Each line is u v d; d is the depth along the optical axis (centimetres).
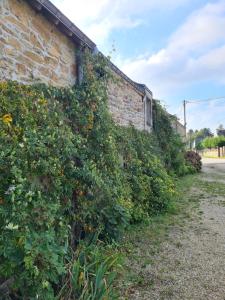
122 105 842
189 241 512
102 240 451
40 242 277
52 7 425
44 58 442
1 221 278
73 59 533
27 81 401
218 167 2138
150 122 1211
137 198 650
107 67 595
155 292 347
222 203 816
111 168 524
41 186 342
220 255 449
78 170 413
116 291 345
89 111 494
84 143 475
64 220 381
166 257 445
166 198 736
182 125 2519
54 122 408
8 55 364
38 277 266
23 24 394
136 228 584
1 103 329
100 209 455
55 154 375
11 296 285
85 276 311
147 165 801
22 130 341
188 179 1379
